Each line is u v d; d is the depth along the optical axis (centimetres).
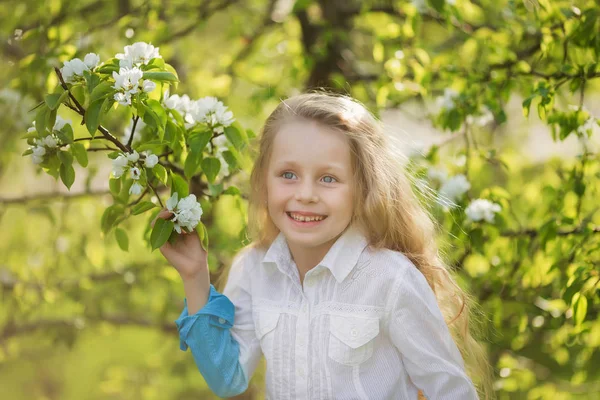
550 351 329
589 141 277
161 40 336
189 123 195
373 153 183
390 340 180
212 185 208
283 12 395
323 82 354
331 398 179
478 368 203
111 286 400
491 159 294
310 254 187
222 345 185
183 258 184
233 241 305
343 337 178
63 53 275
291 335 184
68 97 171
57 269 395
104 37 353
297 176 178
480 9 330
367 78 356
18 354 479
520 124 448
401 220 192
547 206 297
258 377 364
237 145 193
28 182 448
